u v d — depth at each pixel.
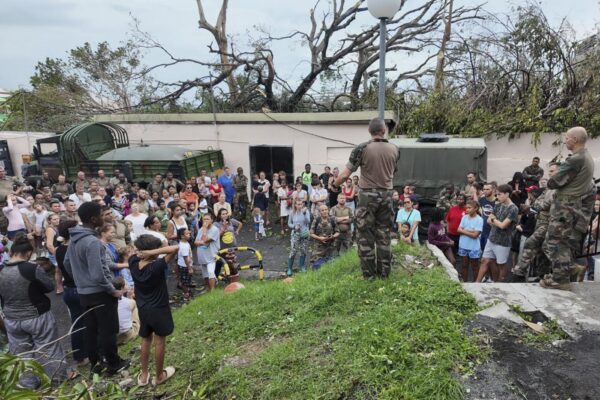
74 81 23.20
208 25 19.44
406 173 10.95
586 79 13.28
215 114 15.52
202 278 9.33
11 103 21.08
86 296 4.69
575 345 3.54
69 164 14.23
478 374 3.27
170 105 18.75
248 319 5.12
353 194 11.33
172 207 8.34
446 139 11.33
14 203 9.49
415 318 3.98
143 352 4.24
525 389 3.09
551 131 13.16
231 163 15.70
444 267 5.56
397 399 3.09
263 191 13.02
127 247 6.62
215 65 17.78
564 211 4.37
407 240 7.25
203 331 5.27
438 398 3.02
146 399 4.12
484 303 4.26
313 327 4.44
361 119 14.01
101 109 20.36
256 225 12.27
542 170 11.73
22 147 19.09
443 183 10.71
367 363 3.52
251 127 15.24
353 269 5.77
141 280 4.06
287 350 4.05
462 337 3.68
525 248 5.37
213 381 3.97
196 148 15.94
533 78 14.48
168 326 4.16
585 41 13.98
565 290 4.48
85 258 4.64
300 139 14.82
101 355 4.97
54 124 20.50
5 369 2.18
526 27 14.36
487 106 15.12
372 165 4.63
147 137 16.45
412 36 17.69
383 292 4.73
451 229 8.02
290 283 6.12
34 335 4.70
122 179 12.45
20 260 4.64
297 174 15.06
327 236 8.43
